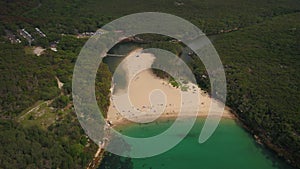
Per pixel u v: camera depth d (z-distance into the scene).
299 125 162.38
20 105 169.00
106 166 154.88
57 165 145.12
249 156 160.75
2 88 175.50
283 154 158.12
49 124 161.75
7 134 147.00
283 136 160.88
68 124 161.88
